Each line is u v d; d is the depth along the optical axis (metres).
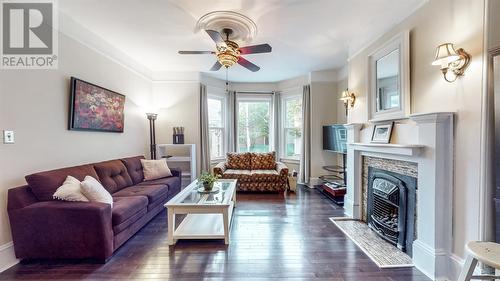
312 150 5.54
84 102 3.17
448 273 1.99
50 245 2.24
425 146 2.11
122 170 3.61
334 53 4.21
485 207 1.71
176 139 5.08
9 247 2.23
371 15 2.85
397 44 2.54
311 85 5.48
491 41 1.67
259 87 6.39
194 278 2.06
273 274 2.11
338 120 5.42
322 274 2.11
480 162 1.74
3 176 2.22
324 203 4.25
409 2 2.44
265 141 6.45
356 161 3.43
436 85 2.12
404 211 2.48
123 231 2.57
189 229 2.89
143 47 3.90
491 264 1.32
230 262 2.31
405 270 2.17
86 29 3.23
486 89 1.69
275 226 3.19
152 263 2.30
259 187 4.98
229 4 2.59
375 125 3.00
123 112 4.12
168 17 2.90
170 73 5.29
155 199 3.34
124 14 2.83
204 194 3.18
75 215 2.21
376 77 2.98
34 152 2.51
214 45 3.78
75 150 3.08
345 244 2.67
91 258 2.35
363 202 3.40
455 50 1.89
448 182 1.99
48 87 2.68
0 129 2.20
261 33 3.34
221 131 6.23
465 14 1.85
